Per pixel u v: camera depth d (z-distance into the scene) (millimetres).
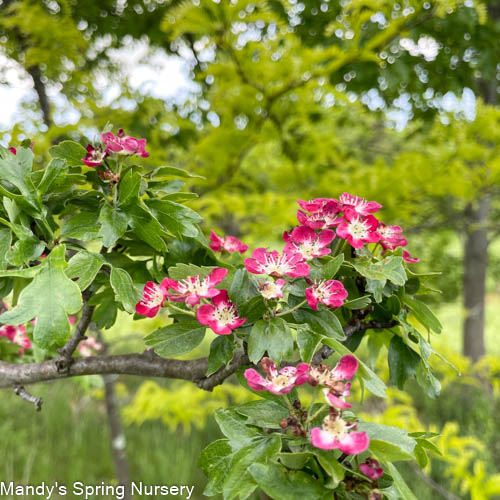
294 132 3785
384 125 5289
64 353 1360
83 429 5750
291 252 1079
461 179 3375
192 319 1157
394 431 918
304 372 929
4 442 5141
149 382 4191
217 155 3385
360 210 1203
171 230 1201
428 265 6242
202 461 932
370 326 1281
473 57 3520
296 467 854
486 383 5672
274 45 2918
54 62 3521
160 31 3943
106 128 1254
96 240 1125
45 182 1166
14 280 1378
